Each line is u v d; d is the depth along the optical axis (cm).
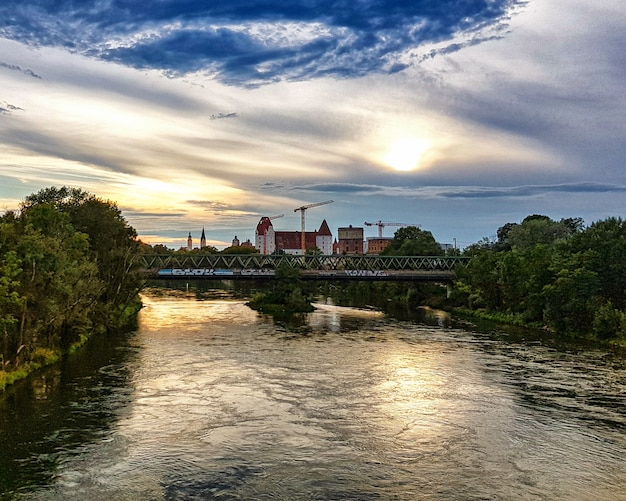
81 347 6769
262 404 4350
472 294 11194
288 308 11431
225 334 8012
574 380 5144
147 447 3444
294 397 4556
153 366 5684
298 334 8075
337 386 4909
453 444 3512
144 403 4356
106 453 3344
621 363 5934
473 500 2767
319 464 3203
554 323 8319
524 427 3825
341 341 7406
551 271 8775
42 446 3444
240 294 17425
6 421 3906
